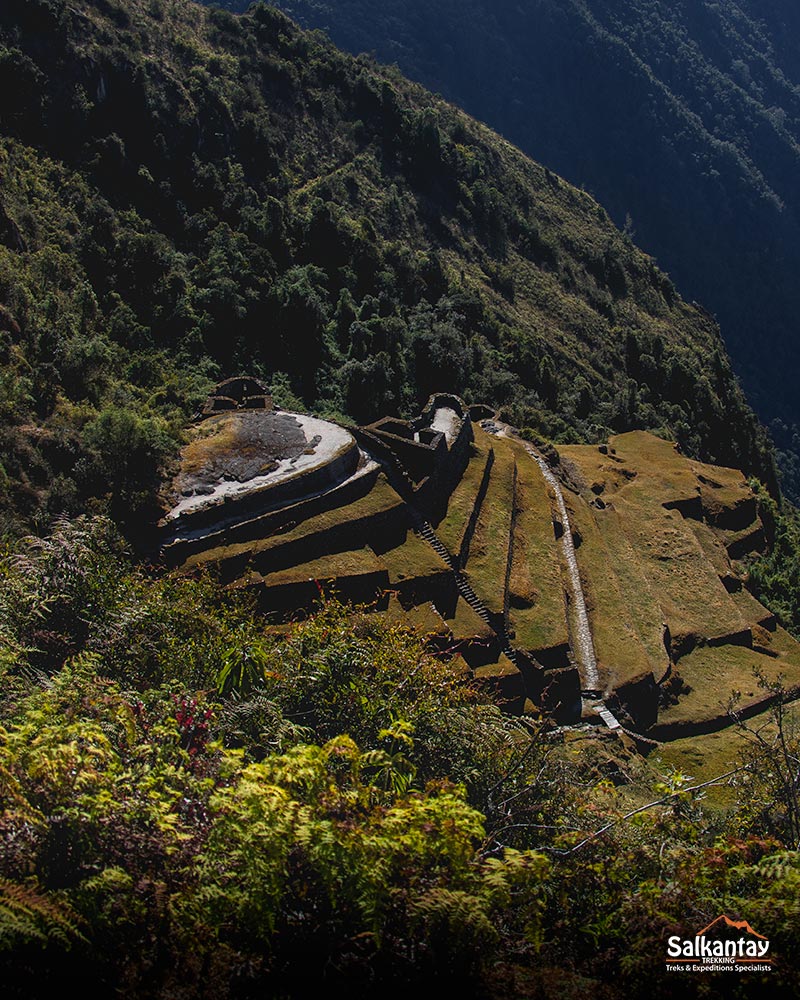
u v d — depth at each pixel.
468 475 53.06
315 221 86.81
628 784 33.16
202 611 22.80
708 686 51.34
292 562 39.94
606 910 12.74
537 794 16.72
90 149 75.56
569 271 123.31
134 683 18.53
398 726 14.43
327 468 43.81
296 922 11.25
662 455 77.56
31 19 76.69
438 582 42.81
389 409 68.50
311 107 109.69
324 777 11.58
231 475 42.59
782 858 12.21
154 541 38.59
